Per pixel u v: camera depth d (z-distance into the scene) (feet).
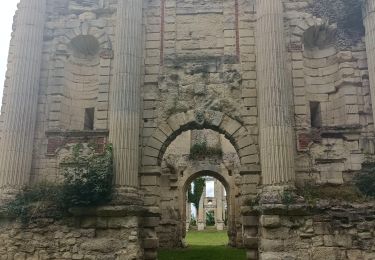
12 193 61.87
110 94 68.95
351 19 69.87
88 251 58.03
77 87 73.61
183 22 71.92
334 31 70.03
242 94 67.72
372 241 55.83
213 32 71.26
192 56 70.03
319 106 70.54
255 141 65.67
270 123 61.46
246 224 62.54
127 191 60.70
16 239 59.26
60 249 58.49
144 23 71.51
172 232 110.83
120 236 58.39
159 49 70.59
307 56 72.13
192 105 67.87
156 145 66.69
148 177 65.51
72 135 67.10
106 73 69.87
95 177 58.90
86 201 58.34
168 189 114.42
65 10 72.90
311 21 69.92
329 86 70.64
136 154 63.52
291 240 56.18
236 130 66.39
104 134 66.49
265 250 56.18
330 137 65.26
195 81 68.85
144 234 63.26
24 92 66.28
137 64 67.05
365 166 63.46
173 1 72.59
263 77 63.87
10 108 65.31
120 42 66.85
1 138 64.69
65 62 71.51
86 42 73.82
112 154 62.18
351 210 57.21
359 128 65.00
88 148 66.08
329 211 57.31
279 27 65.51
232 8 71.82
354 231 56.34
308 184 63.00
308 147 64.64
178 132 67.92
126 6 68.33
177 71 69.51
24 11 69.72
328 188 62.90
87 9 72.74
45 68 70.74
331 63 71.15
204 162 122.72
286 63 65.98
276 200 57.52
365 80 67.72
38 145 67.31
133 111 64.49
